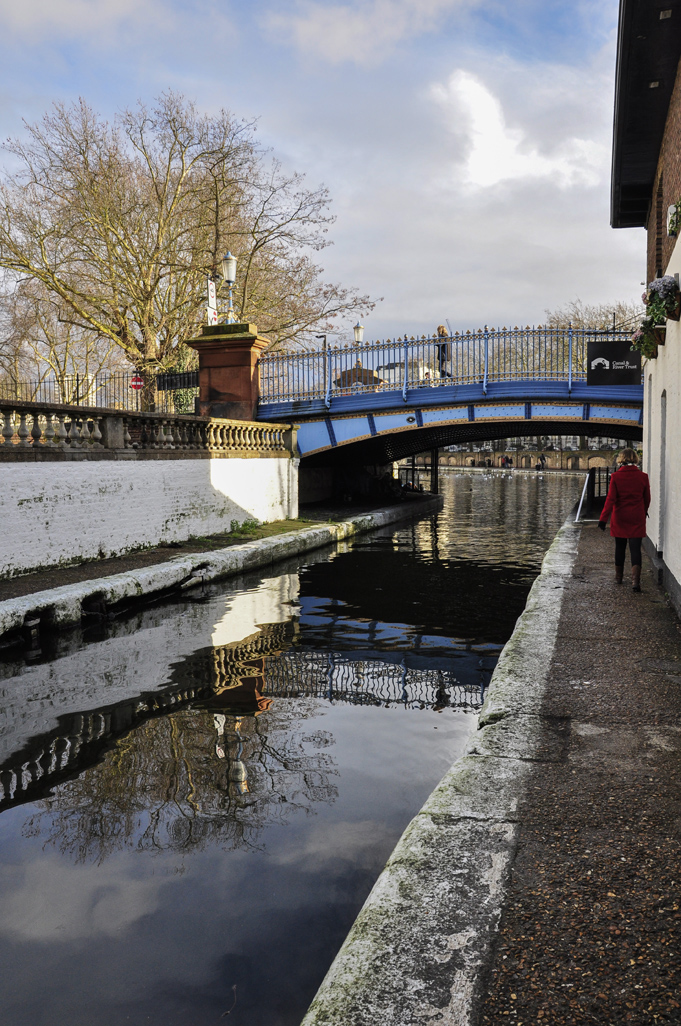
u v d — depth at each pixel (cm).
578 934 241
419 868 283
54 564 1045
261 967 287
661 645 604
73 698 624
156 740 530
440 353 1889
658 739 409
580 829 311
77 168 2427
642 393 1708
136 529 1238
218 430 1541
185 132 2536
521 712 454
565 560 1094
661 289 741
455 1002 211
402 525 2222
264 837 388
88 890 341
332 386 1984
